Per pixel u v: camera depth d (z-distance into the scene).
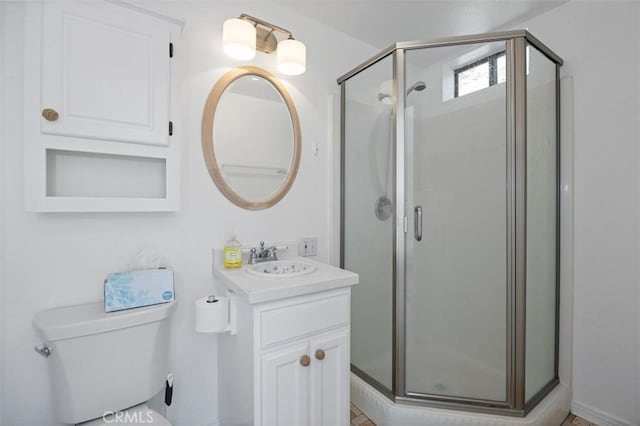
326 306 1.23
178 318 1.36
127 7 1.11
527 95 1.42
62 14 0.99
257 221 1.59
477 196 1.56
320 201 1.85
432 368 1.60
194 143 1.40
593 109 1.55
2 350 1.02
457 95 1.58
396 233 1.53
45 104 0.97
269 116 1.63
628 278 1.45
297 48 1.50
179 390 1.36
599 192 1.53
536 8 1.68
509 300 1.42
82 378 0.98
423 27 1.88
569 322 1.62
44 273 1.08
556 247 1.65
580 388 1.60
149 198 1.19
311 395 1.19
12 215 1.03
